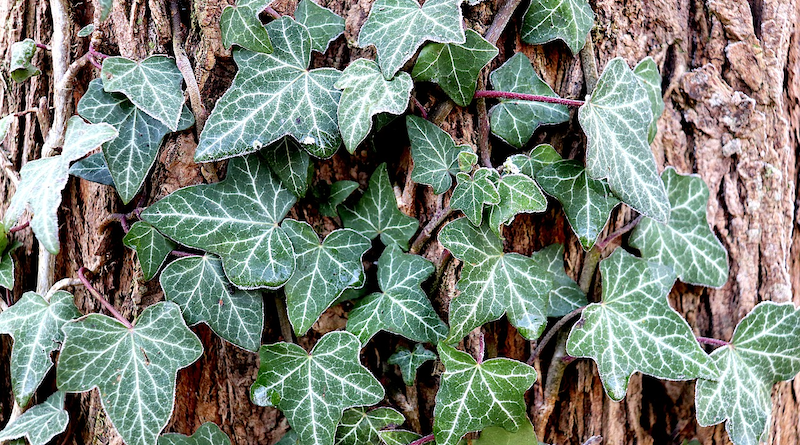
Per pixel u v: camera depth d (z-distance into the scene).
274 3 0.32
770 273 0.36
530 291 0.31
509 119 0.32
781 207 0.36
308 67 0.31
